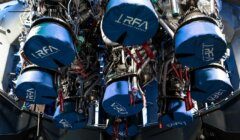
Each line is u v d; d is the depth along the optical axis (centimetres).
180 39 291
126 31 281
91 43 385
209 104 527
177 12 323
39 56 300
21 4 526
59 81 363
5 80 546
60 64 311
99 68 398
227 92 351
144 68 367
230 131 496
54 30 296
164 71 372
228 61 560
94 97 418
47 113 536
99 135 546
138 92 343
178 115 383
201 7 319
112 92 337
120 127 439
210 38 281
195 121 525
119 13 266
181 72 369
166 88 393
